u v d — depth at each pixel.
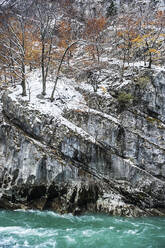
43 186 12.82
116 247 9.05
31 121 14.73
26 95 17.23
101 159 14.21
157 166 14.91
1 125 14.72
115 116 16.77
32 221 11.27
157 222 12.13
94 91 18.89
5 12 19.39
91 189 13.32
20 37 20.53
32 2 19.33
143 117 16.31
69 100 18.22
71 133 14.23
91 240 9.55
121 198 13.48
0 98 19.08
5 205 12.55
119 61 24.48
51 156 13.37
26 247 8.67
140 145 15.16
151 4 32.12
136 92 17.00
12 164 13.48
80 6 34.00
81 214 12.55
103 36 29.28
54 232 10.22
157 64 22.56
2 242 8.96
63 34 25.00
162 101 16.78
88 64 23.33
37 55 23.66
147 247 9.16
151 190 13.92
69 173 13.25
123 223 11.72
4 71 21.58
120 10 36.00
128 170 14.17
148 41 25.06
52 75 22.80
